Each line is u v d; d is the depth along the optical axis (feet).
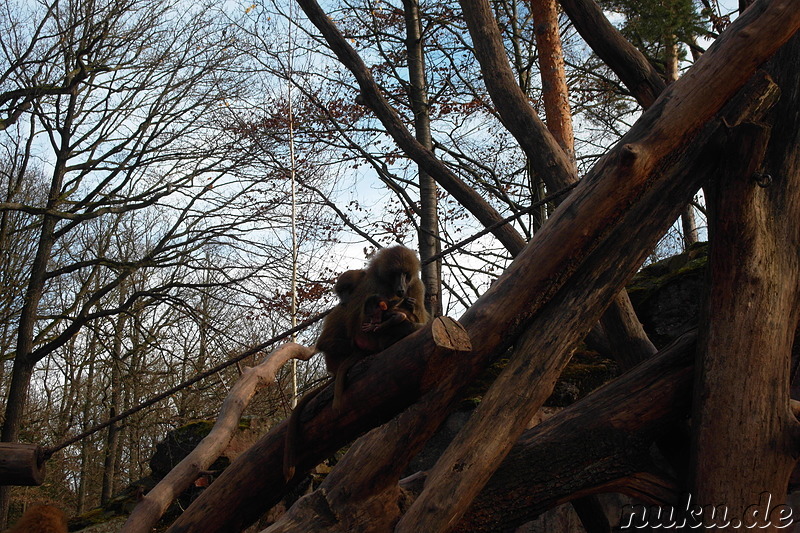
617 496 27.73
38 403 95.71
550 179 29.43
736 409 18.42
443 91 63.31
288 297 56.90
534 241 18.38
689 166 20.08
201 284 58.75
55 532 19.74
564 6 25.68
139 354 73.31
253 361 70.08
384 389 16.28
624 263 19.15
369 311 18.10
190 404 71.56
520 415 17.61
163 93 63.98
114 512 38.70
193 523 19.39
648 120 18.04
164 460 41.68
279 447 19.06
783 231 19.63
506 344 18.34
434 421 17.88
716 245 19.53
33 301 60.34
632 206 18.94
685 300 34.40
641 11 44.78
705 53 18.60
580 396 32.40
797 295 19.49
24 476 20.02
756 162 18.34
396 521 18.25
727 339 18.86
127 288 89.40
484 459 17.01
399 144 33.50
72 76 59.98
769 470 18.08
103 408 96.63
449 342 15.37
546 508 19.22
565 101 34.50
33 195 81.51
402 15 62.34
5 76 58.80
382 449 17.78
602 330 28.94
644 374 20.26
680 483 19.81
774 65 21.40
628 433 19.31
